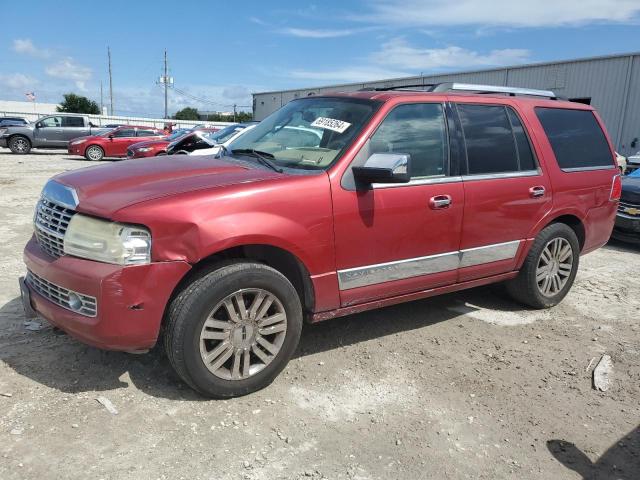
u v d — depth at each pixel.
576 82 22.83
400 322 4.72
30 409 3.09
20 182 13.38
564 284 5.20
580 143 5.20
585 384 3.76
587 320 4.95
